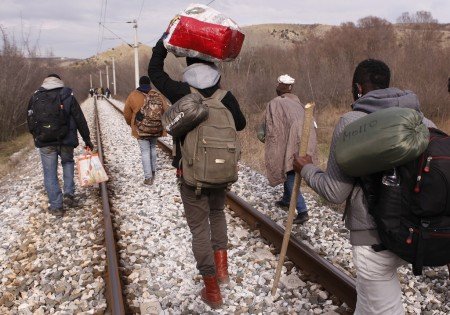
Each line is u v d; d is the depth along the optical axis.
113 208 6.34
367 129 2.13
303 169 2.77
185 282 4.15
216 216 3.87
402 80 18.78
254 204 6.24
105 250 4.90
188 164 3.32
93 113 28.50
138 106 7.45
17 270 4.64
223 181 3.35
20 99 19.97
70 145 6.24
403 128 2.03
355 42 31.05
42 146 6.01
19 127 20.77
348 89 21.03
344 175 2.35
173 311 3.69
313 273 4.11
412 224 2.18
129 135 15.09
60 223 5.96
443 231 2.16
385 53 23.39
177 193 7.03
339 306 3.64
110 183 7.98
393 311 2.50
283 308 3.66
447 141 2.18
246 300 3.79
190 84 3.38
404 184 2.18
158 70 3.44
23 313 3.81
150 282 4.16
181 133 3.30
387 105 2.31
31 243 5.37
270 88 21.86
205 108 3.23
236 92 21.47
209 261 3.60
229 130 3.35
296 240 4.55
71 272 4.46
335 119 17.92
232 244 4.89
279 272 3.61
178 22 3.25
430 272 4.15
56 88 6.00
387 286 2.48
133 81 61.56
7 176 10.76
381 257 2.40
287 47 35.66
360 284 2.56
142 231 5.43
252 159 9.95
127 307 3.73
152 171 7.95
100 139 14.16
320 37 35.69
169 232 5.37
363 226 2.39
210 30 3.21
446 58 19.28
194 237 3.60
